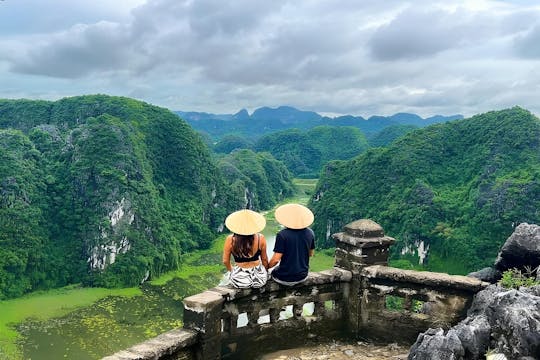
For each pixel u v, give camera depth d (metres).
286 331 6.27
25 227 78.62
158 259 78.31
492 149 94.19
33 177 87.00
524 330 4.22
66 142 97.81
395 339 6.53
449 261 81.75
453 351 4.48
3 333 48.09
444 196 93.69
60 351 44.16
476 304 5.80
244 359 5.88
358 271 6.63
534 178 81.00
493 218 79.44
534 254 6.56
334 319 6.70
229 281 5.70
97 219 83.19
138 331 49.59
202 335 5.11
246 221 5.53
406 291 6.47
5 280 68.69
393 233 93.38
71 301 62.25
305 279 6.09
